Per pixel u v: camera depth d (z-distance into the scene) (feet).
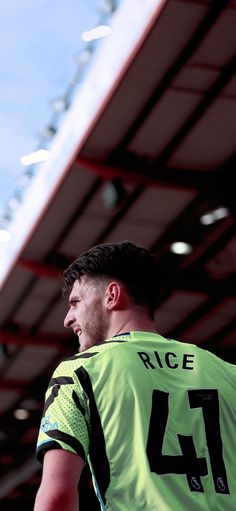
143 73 51.29
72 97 58.54
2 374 100.73
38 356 94.43
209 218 66.18
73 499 7.97
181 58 49.90
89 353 8.96
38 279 75.66
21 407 110.22
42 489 8.03
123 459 8.32
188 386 8.91
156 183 60.13
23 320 86.63
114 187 59.21
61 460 8.18
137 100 53.78
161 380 8.85
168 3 45.62
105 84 53.47
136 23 48.73
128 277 9.57
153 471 8.21
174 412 8.66
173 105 54.08
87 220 67.46
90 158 59.06
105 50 53.11
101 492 8.30
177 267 73.61
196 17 46.93
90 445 8.44
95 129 56.59
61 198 64.18
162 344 9.24
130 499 8.18
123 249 9.74
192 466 8.37
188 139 57.52
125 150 59.16
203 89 52.47
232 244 69.67
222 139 57.47
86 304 9.62
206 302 78.54
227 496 8.36
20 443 120.16
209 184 60.75
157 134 57.31
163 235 69.31
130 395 8.58
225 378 9.30
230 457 8.64
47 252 73.26
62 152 61.11
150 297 9.64
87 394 8.57
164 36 48.24
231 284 75.00
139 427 8.41
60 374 8.78
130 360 8.86
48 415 8.50
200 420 8.71
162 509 8.04
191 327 84.89
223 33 48.01
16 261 73.51
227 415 8.91
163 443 8.39
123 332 9.37
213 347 88.58
